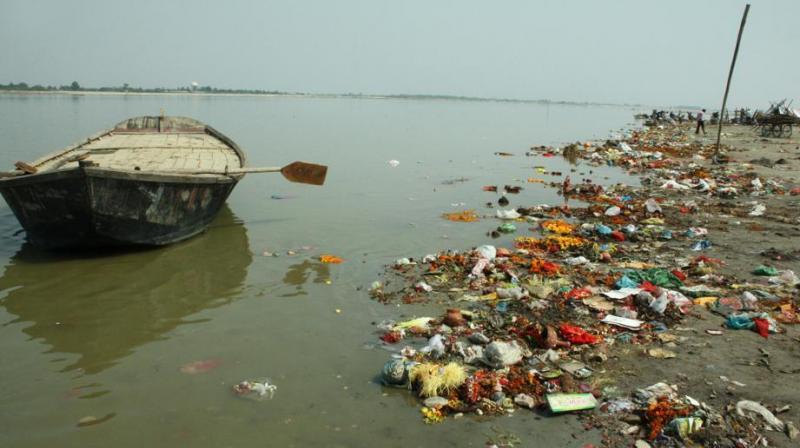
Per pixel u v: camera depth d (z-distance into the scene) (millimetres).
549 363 6918
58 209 10289
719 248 11508
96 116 52344
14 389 6590
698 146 30812
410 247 12172
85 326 8305
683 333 7645
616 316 8125
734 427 5453
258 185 19516
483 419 5875
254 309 8898
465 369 6840
